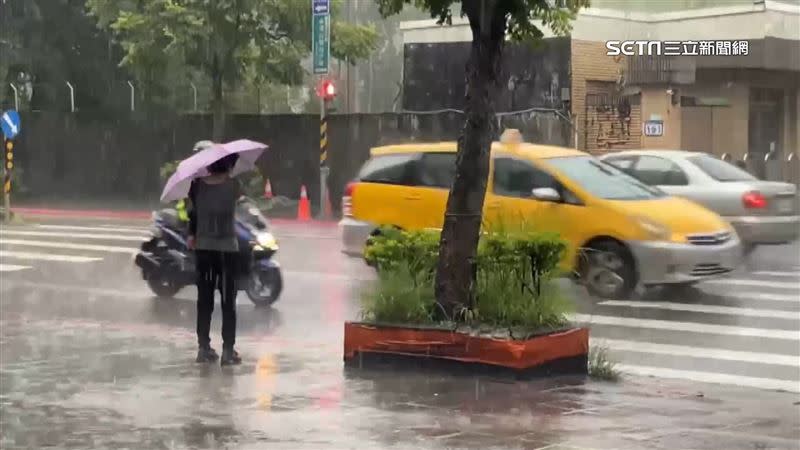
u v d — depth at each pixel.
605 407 8.65
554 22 10.19
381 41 38.09
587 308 14.74
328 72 31.33
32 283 18.44
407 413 8.34
